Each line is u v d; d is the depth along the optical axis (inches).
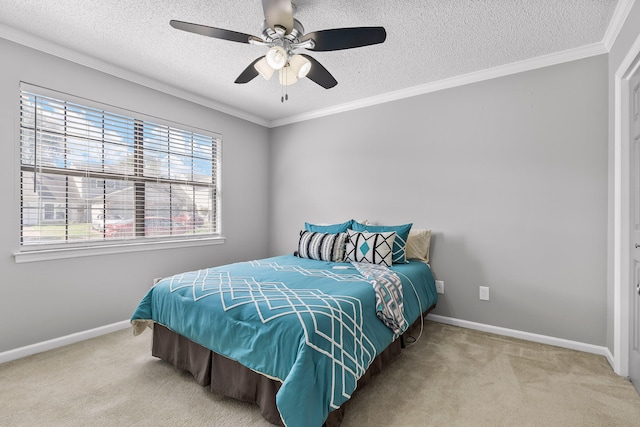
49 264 93.7
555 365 83.5
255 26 83.9
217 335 66.4
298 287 76.9
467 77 110.3
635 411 64.4
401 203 126.3
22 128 89.7
